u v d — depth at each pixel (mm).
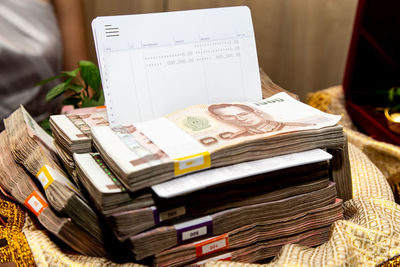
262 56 1241
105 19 484
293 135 453
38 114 1053
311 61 1270
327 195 496
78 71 763
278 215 468
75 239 421
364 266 465
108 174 419
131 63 500
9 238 469
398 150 770
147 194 396
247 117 502
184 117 500
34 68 1001
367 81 976
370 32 908
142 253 401
